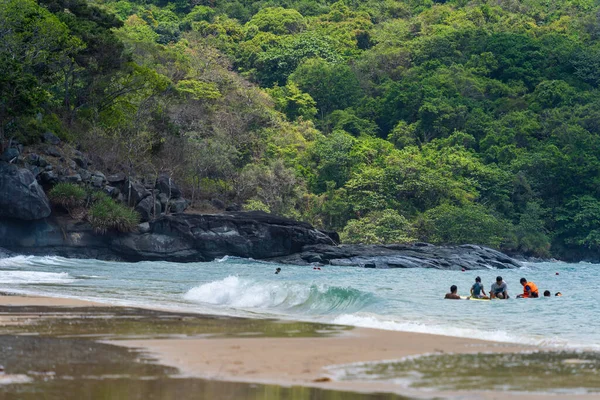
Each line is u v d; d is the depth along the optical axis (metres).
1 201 64.94
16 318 23.03
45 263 60.28
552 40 188.38
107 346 17.39
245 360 15.95
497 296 38.03
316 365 15.54
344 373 14.73
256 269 63.22
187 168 90.12
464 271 73.06
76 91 85.94
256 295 32.41
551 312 30.69
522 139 152.00
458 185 125.12
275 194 109.12
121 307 27.39
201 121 115.50
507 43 185.62
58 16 80.88
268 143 130.75
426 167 126.62
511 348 18.52
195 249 73.31
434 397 12.73
